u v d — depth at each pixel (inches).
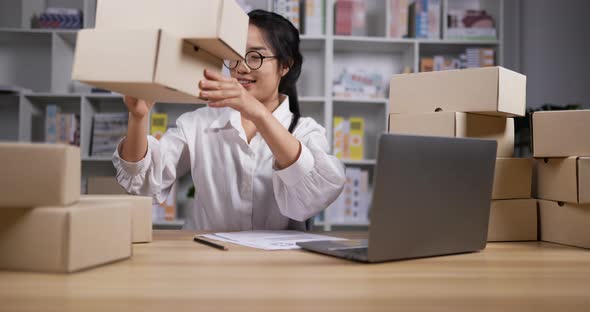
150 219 41.7
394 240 33.4
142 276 27.8
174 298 23.0
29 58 138.3
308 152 49.5
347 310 21.4
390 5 135.6
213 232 50.9
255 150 64.8
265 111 45.4
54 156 28.2
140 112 47.7
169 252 36.3
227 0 33.1
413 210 34.2
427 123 50.1
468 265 33.3
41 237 28.1
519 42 150.9
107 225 31.0
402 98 53.9
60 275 27.7
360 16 137.7
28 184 27.9
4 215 28.3
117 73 30.4
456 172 36.6
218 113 69.1
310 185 50.1
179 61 32.7
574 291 25.8
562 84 150.3
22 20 128.9
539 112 49.7
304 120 66.4
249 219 64.6
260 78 61.7
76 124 130.6
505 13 151.3
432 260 35.1
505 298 24.1
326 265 31.9
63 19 130.6
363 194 131.8
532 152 50.4
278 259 33.9
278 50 61.6
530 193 50.2
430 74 51.8
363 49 144.5
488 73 47.6
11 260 28.5
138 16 33.3
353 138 133.6
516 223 48.9
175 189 131.3
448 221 36.9
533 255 38.4
